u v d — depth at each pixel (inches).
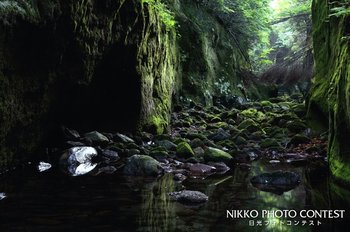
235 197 180.9
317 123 370.6
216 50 719.1
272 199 178.7
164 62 429.7
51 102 258.7
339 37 315.0
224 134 360.8
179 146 282.4
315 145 322.7
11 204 154.6
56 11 229.8
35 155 251.0
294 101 728.3
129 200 167.9
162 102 403.5
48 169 224.4
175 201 168.9
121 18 298.2
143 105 343.9
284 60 855.7
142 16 321.1
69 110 285.1
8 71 206.7
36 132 249.4
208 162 261.6
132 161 227.5
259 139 366.9
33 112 238.8
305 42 801.6
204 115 504.1
